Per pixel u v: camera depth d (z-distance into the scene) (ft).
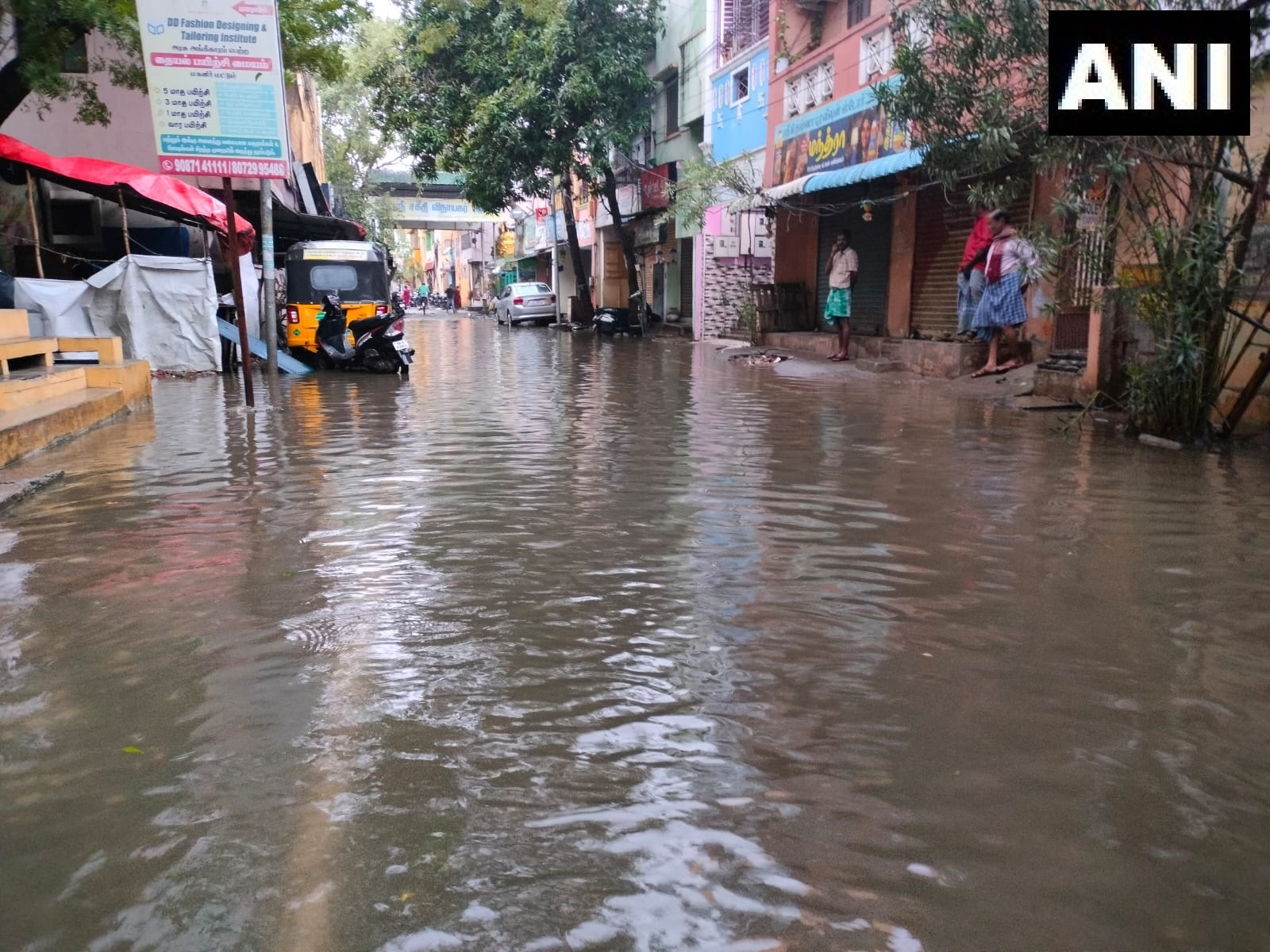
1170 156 25.54
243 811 8.32
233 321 59.26
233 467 23.89
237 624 12.81
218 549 16.44
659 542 16.80
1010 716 10.12
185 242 64.23
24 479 21.33
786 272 72.59
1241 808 8.39
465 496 20.52
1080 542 16.78
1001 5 28.19
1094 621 12.89
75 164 50.39
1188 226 26.14
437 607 13.48
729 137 81.46
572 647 12.01
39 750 9.41
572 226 106.83
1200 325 26.45
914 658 11.65
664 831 8.03
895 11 31.86
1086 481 21.89
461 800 8.49
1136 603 13.60
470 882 7.36
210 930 6.84
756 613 13.21
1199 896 7.23
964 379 43.75
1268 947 6.70
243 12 32.12
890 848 7.82
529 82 86.99
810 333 65.41
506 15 87.04
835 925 6.91
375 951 6.63
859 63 57.11
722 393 40.78
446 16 89.15
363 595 14.01
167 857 7.67
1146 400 27.48
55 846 7.83
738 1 79.30
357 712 10.21
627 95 91.20
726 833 8.01
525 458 25.08
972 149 30.07
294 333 60.90
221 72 32.42
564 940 6.73
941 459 24.58
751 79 76.43
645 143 104.47
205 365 51.98
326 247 61.46
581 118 89.40
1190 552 16.12
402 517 18.67
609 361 60.39
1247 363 29.12
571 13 85.56
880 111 52.85
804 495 20.44
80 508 19.53
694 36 88.12
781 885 7.34
